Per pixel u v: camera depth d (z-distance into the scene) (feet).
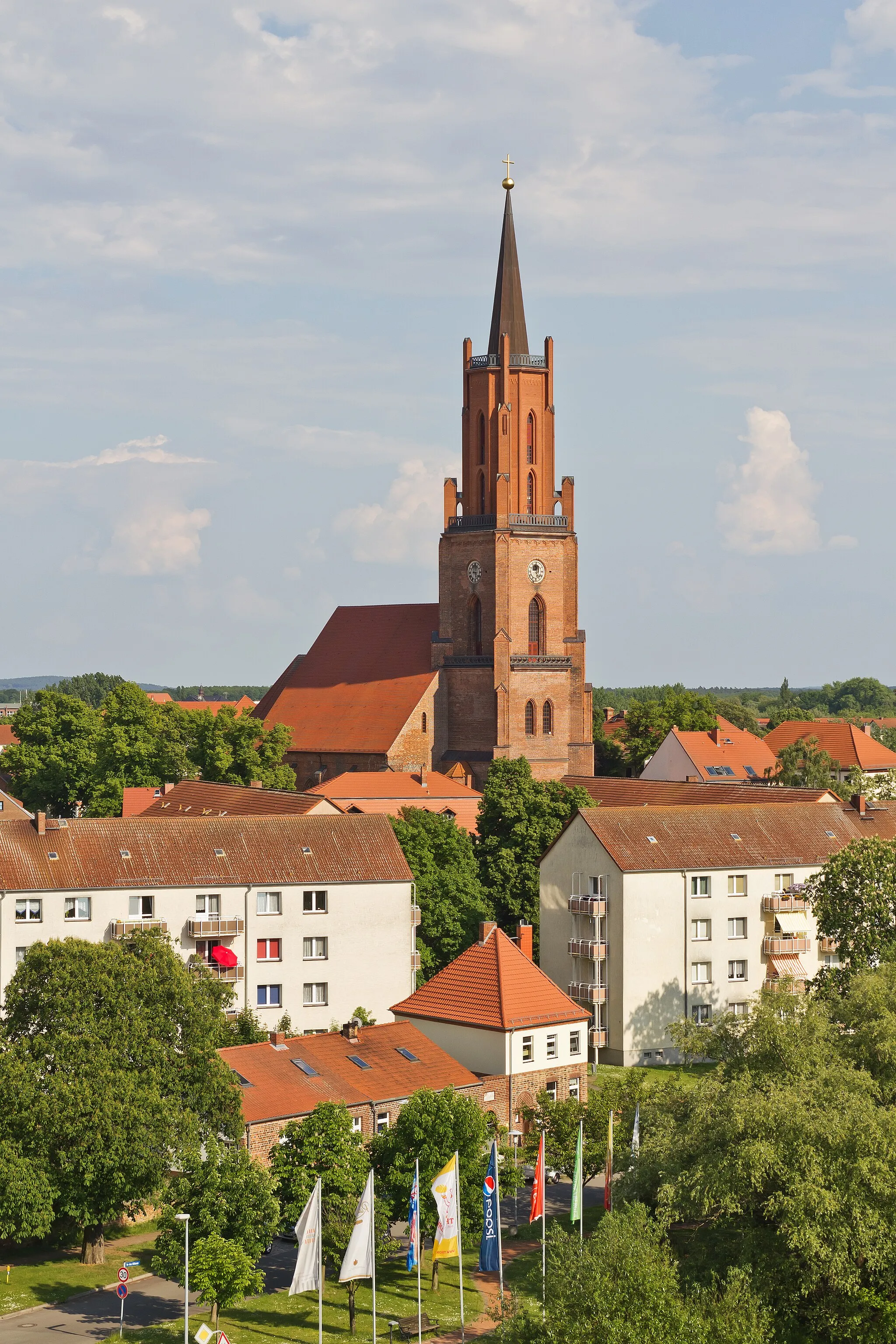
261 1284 267.18
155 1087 281.33
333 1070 322.14
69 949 294.05
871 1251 238.89
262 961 391.04
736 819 449.89
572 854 438.40
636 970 421.18
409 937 407.64
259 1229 267.18
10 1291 275.80
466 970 364.99
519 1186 306.35
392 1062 331.98
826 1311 243.19
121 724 634.84
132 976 293.43
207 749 634.84
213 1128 289.12
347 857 404.36
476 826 615.98
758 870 437.58
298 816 417.49
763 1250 245.24
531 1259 291.99
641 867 422.00
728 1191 244.63
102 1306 269.03
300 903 395.14
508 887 476.54
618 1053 419.74
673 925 426.51
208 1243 256.52
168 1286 281.74
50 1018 289.33
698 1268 248.93
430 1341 254.88
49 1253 298.56
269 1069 314.96
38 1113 273.33
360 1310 269.03
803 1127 245.45
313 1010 396.16
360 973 401.29
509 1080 344.90
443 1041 358.43
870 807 499.10
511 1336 220.84
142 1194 277.23
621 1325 211.61
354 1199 269.64
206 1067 290.97
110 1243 304.30
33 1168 271.69
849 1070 264.52
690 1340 213.66
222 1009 329.93
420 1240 263.49
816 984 368.27
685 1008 426.92
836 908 376.89
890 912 368.27
